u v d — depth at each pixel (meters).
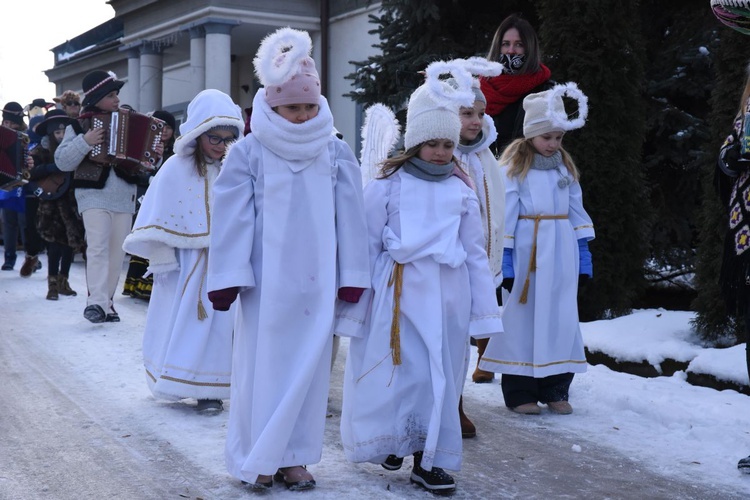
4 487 3.78
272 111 3.75
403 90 9.83
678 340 6.35
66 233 9.66
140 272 9.95
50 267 9.89
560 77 7.45
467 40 10.23
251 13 17.70
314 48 17.98
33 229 11.86
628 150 7.50
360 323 3.86
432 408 3.78
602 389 5.59
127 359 6.62
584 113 5.31
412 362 3.81
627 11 7.55
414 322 3.80
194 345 5.04
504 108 6.01
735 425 4.85
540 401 5.35
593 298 7.45
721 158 4.27
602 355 6.50
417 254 3.84
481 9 10.22
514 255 5.27
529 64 5.94
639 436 4.77
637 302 8.84
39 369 6.26
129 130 7.95
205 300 5.09
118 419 4.93
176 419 4.94
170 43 20.48
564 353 5.23
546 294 5.20
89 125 8.02
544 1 7.59
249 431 3.72
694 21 9.34
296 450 3.71
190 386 5.01
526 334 5.22
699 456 4.42
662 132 9.16
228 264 3.67
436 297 3.84
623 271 7.50
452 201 3.96
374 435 3.79
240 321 3.80
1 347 7.09
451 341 3.90
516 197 5.27
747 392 5.46
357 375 3.87
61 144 7.98
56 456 4.24
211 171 5.39
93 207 7.95
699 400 5.31
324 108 3.81
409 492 3.78
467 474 4.07
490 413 5.23
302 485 3.73
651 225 7.98
